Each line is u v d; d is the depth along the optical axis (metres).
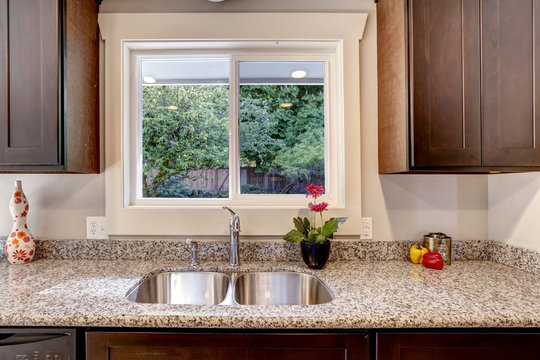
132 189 1.45
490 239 1.39
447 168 1.10
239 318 0.79
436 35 1.09
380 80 1.37
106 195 1.37
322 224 1.37
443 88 1.09
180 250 1.37
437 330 0.82
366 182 1.40
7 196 1.41
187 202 1.46
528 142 1.07
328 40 1.40
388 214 1.40
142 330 0.83
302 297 1.22
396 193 1.40
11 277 1.10
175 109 1.50
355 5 1.42
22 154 1.12
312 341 0.82
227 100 1.50
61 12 1.13
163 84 1.51
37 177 1.40
